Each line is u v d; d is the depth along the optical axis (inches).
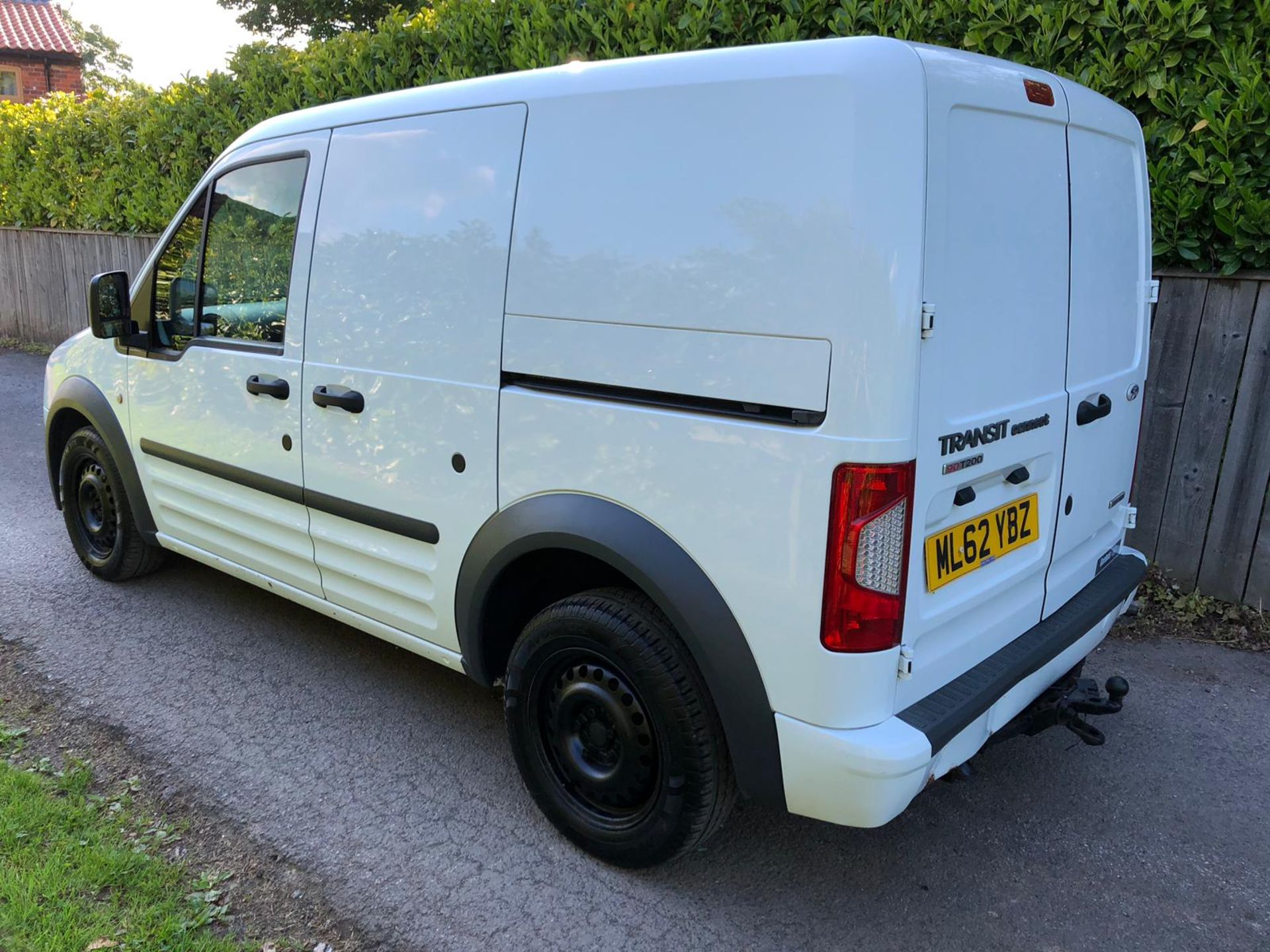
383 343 118.2
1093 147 107.7
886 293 77.6
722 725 95.0
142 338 156.8
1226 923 100.7
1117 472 125.0
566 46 237.0
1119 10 167.0
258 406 137.0
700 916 100.6
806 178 80.6
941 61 81.8
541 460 102.3
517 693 109.5
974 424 89.4
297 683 148.6
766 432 84.0
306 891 102.3
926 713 89.4
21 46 1075.3
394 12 285.0
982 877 107.7
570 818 108.3
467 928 98.0
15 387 383.6
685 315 88.8
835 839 114.0
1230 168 157.6
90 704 140.3
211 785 121.2
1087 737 107.3
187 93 368.5
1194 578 177.6
